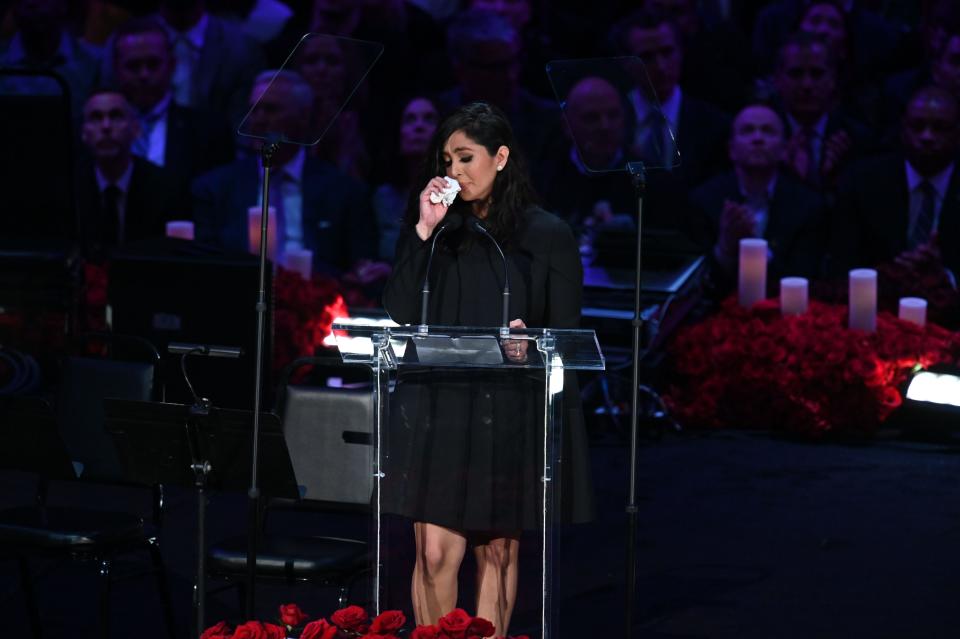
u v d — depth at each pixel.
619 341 26.67
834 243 29.08
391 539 14.58
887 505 21.81
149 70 30.80
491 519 12.80
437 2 30.81
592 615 16.73
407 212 13.38
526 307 13.08
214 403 22.92
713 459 24.88
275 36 31.34
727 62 29.75
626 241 27.67
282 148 30.09
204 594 13.58
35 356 26.50
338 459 16.00
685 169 29.47
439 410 12.83
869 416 26.25
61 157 26.98
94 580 17.89
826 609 16.94
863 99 29.30
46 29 31.28
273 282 22.91
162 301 23.03
